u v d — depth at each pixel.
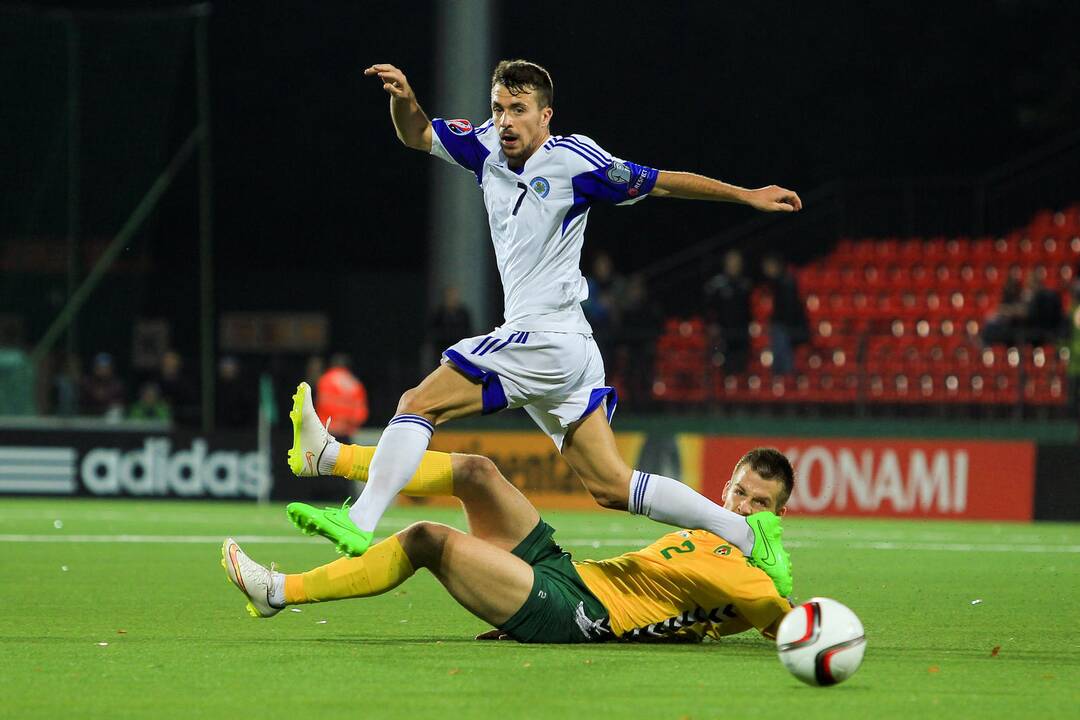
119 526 48.25
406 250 106.88
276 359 70.94
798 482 59.72
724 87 102.94
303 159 106.06
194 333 96.75
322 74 105.69
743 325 66.00
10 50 63.56
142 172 64.62
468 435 62.59
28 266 64.25
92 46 64.19
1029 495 57.47
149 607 26.12
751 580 20.23
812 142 100.62
